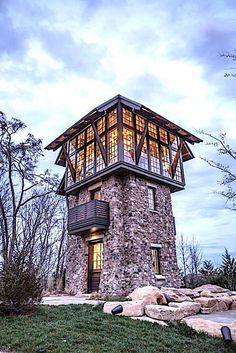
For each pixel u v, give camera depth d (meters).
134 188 13.69
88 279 14.17
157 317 6.88
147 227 13.56
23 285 6.90
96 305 7.80
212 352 4.95
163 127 16.05
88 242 14.69
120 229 13.12
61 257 24.08
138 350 4.58
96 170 14.80
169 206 15.21
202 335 6.00
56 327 5.50
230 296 9.89
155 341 5.22
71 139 17.31
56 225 25.70
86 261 14.41
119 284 12.15
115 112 14.64
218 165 5.01
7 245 14.31
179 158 16.59
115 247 12.67
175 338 5.52
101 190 14.38
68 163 16.95
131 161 13.85
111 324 6.00
